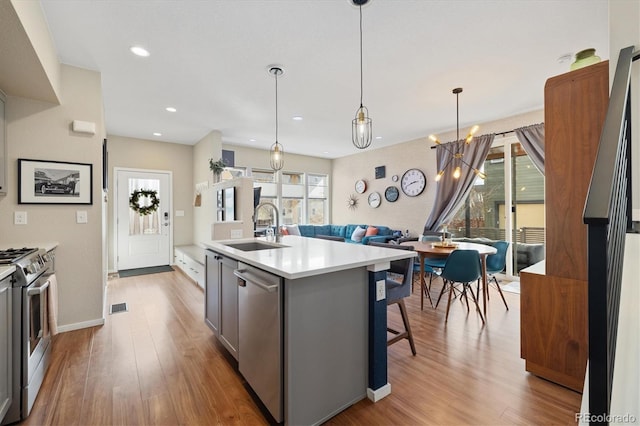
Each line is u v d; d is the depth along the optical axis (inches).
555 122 77.0
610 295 35.9
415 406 69.3
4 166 100.6
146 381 79.0
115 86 135.6
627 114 54.6
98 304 117.8
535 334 81.0
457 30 93.9
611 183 32.9
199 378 80.7
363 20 88.9
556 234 77.4
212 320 104.0
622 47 57.1
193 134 220.8
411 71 122.0
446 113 174.9
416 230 237.6
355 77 127.1
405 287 93.9
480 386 76.6
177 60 112.4
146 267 229.9
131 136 225.5
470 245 148.3
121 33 95.0
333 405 66.4
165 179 240.8
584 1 80.4
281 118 184.7
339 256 77.3
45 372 81.5
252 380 72.2
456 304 144.3
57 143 110.8
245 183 151.5
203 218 223.0
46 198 108.6
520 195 182.4
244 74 124.4
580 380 73.3
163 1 80.8
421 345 99.7
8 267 62.4
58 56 107.2
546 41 100.0
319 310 63.8
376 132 217.2
